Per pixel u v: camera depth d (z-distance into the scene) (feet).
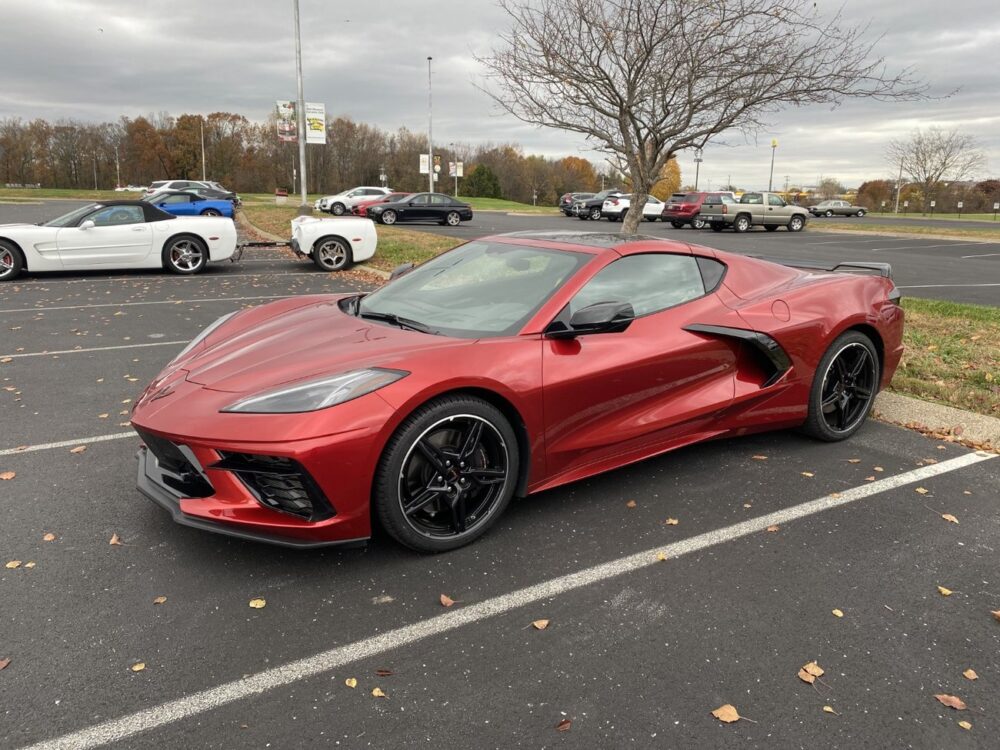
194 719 6.62
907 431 14.47
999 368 18.60
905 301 30.22
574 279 10.94
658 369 11.20
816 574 9.17
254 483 8.69
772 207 92.73
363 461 8.58
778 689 7.08
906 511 10.93
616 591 8.77
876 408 15.64
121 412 15.37
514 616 8.25
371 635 7.88
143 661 7.39
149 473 9.83
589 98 28.04
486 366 9.50
